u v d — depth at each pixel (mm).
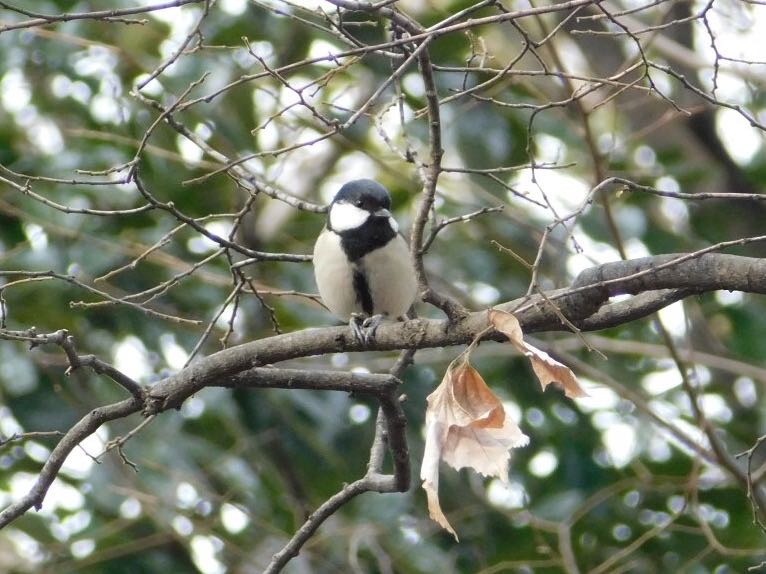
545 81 11742
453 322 6258
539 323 6195
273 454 11695
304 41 11453
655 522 11461
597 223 11781
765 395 12586
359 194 8539
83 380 11391
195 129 11195
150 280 11539
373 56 11008
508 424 5316
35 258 10930
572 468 11953
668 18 11617
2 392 11328
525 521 10805
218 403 10945
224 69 11109
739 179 13016
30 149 11547
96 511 11453
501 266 12531
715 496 11461
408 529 11469
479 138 12016
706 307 12859
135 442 10875
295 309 11789
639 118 12633
